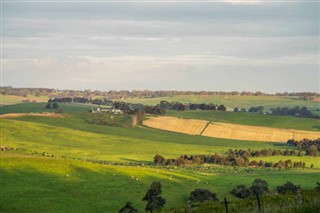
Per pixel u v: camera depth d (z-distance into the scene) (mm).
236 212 38812
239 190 121250
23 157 152875
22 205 107375
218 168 188750
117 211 107375
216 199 117125
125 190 125312
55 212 103688
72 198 115688
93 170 144125
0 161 143875
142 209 109625
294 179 153375
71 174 137500
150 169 155625
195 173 159125
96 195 119438
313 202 30531
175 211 48562
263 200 45250
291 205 31250
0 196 112375
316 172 178125
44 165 143625
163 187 130625
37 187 122312
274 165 198875
